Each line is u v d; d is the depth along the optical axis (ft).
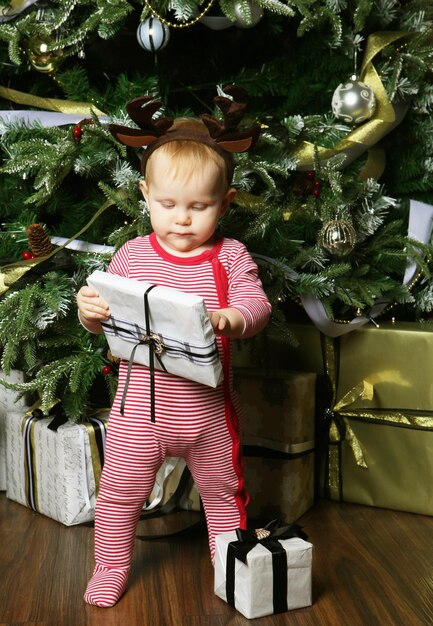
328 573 5.27
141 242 5.09
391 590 5.04
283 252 6.11
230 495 5.04
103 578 4.94
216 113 5.93
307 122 6.11
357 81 6.11
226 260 4.95
